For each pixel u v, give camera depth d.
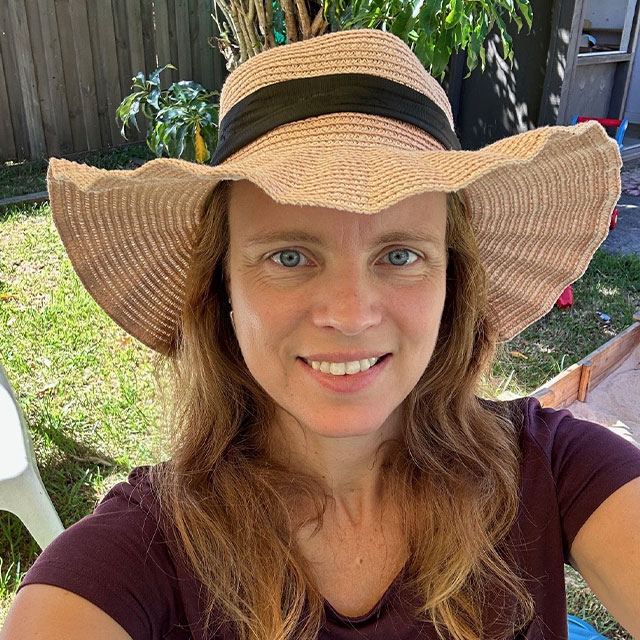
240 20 1.05
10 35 2.56
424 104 0.43
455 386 0.51
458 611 0.46
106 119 2.86
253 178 0.34
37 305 1.64
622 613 0.45
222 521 0.46
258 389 0.49
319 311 0.39
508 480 0.49
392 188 0.34
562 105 2.42
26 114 2.65
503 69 2.52
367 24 0.95
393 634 0.45
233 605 0.44
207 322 0.48
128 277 0.51
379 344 0.40
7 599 0.91
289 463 0.49
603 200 0.49
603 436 0.50
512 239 0.54
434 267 0.42
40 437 1.19
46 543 0.92
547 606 0.48
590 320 1.66
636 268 1.95
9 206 2.24
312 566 0.47
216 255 0.46
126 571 0.41
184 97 1.43
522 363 1.44
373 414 0.41
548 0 2.34
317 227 0.39
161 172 0.36
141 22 2.84
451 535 0.47
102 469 1.13
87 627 0.38
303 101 0.41
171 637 0.44
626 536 0.45
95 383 1.34
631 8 2.82
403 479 0.49
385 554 0.48
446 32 0.95
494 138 2.62
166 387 0.58
